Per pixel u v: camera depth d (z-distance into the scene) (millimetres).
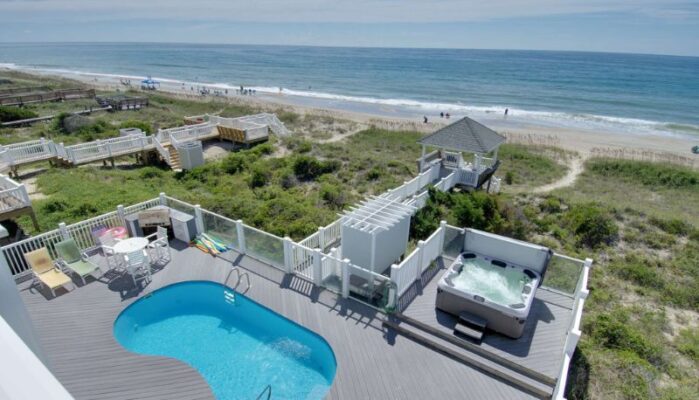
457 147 17531
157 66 133500
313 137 34969
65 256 10055
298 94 74438
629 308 11398
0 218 12352
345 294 9438
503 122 49781
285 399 7293
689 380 8656
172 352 8375
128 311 9148
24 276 10039
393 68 125750
